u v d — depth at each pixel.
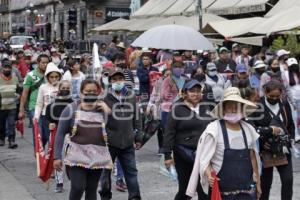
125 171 11.62
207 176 8.45
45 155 12.73
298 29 25.38
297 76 18.61
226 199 8.46
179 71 15.78
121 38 52.31
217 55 26.72
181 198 10.62
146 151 18.20
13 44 61.78
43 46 45.31
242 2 38.47
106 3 79.19
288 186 10.48
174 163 10.70
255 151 8.62
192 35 17.64
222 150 8.44
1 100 18.84
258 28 26.81
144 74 19.33
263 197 10.66
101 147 9.80
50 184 13.91
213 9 40.59
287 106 10.71
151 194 12.90
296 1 31.25
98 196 12.64
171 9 47.25
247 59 26.69
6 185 13.89
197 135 10.27
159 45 17.34
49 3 96.50
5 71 18.94
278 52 21.41
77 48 47.62
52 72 14.04
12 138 19.06
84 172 9.77
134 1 67.75
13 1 121.62
